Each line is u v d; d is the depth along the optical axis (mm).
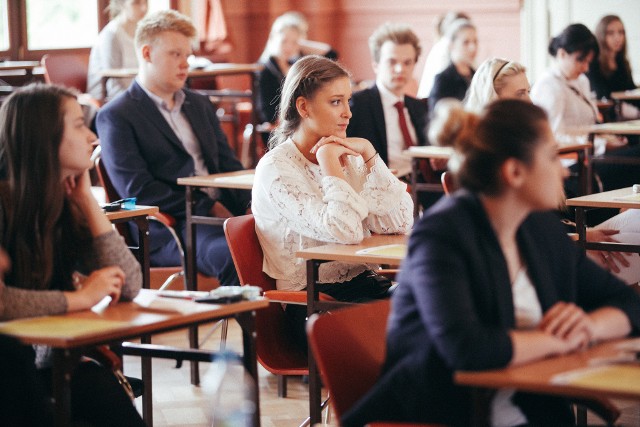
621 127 7023
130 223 5480
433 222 2379
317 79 4062
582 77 8703
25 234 2994
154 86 5934
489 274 2389
